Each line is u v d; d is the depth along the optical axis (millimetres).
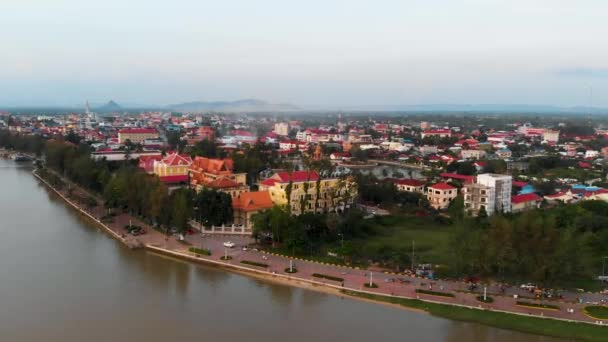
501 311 100812
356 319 99438
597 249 139125
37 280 118750
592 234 142250
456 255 121062
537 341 90562
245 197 168250
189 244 146500
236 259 132875
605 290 112375
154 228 164000
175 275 123938
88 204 194500
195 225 164750
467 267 121188
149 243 147375
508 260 115812
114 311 102062
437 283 116188
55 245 148000
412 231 164000
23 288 113438
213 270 127625
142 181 175875
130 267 129375
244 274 124438
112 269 127562
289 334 92688
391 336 92125
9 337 89938
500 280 117250
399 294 110188
